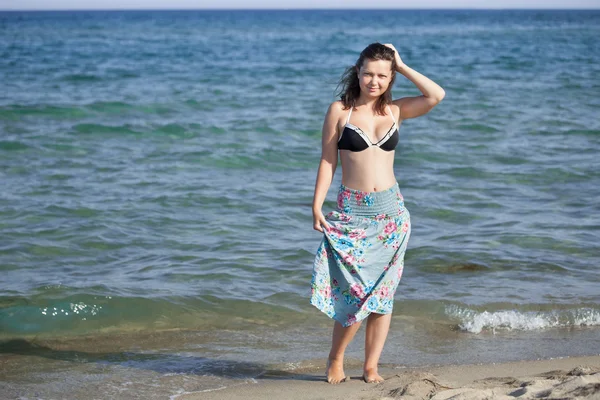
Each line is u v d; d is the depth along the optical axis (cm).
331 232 393
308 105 1733
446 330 523
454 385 375
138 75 2458
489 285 614
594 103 1831
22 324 521
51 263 661
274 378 426
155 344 493
